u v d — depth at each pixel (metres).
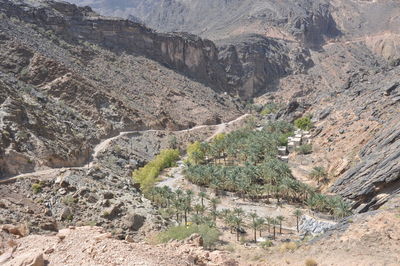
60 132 77.12
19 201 41.12
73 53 148.38
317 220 63.16
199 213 70.62
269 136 106.19
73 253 19.02
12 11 145.38
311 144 95.25
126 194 53.31
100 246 19.22
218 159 109.12
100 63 156.50
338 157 81.00
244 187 79.50
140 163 93.94
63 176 49.88
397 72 102.94
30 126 67.62
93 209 43.53
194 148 108.44
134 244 20.08
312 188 72.75
